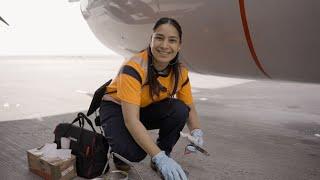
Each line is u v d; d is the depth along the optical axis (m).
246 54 2.47
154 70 1.91
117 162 2.40
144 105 2.16
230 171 2.58
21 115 4.46
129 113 1.80
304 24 2.00
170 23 1.78
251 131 3.69
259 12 2.15
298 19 2.01
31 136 3.46
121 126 2.09
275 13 2.08
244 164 2.72
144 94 2.02
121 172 2.35
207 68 3.03
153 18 3.03
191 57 2.99
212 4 2.40
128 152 2.07
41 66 12.69
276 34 2.16
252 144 3.24
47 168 2.27
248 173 2.54
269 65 2.45
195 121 2.23
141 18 3.19
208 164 2.71
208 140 3.37
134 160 2.12
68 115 4.46
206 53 2.78
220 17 2.40
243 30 2.32
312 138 3.44
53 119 4.23
